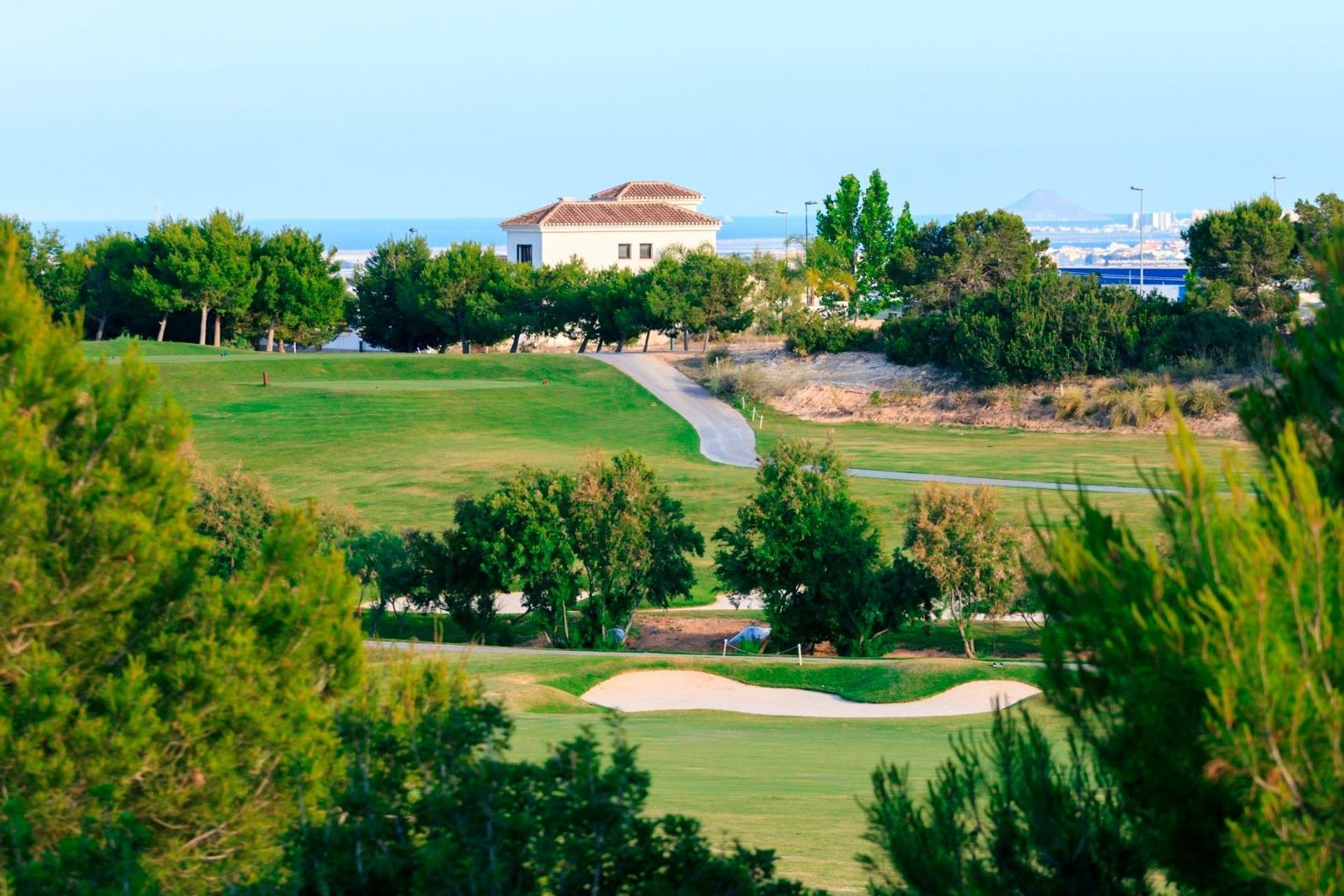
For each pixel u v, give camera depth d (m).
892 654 82.44
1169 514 11.85
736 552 85.06
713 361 179.88
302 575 25.09
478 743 18.09
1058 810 13.22
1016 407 150.12
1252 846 10.42
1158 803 11.55
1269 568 10.60
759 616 92.62
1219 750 10.52
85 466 24.28
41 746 21.12
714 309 194.25
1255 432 13.32
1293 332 13.48
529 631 90.19
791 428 152.88
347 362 181.88
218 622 23.80
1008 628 88.00
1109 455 128.25
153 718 21.53
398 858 16.45
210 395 162.00
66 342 24.78
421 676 21.55
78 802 20.84
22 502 21.94
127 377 25.08
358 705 21.66
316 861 16.91
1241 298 159.75
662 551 87.12
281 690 23.42
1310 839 10.25
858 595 81.94
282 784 22.17
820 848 27.88
